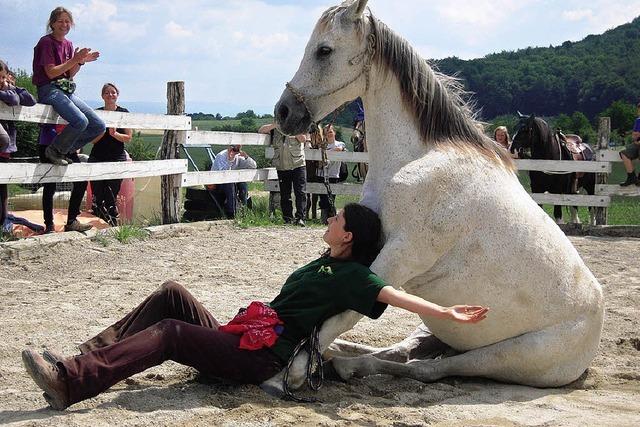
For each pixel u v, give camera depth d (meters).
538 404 3.60
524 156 12.70
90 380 3.18
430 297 3.80
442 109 3.91
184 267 7.60
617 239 11.09
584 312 3.84
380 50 3.90
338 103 3.98
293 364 3.48
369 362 3.80
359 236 3.60
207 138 10.87
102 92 9.42
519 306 3.71
